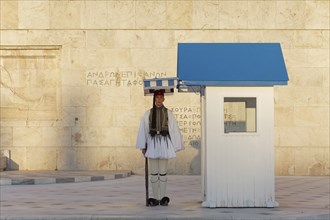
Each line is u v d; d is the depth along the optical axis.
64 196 17.16
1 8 25.33
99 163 25.22
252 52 14.60
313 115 25.11
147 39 25.28
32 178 21.22
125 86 25.19
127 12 25.27
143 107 25.20
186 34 25.22
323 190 19.16
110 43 25.28
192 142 25.03
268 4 25.27
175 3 25.27
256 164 14.30
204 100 14.55
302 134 25.11
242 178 14.31
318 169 25.06
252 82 14.09
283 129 25.11
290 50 25.23
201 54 14.55
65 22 25.33
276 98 25.14
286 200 16.25
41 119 25.31
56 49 25.36
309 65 25.22
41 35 25.33
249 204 14.30
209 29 25.22
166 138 14.76
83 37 25.28
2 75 25.47
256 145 14.29
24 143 25.30
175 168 25.03
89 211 13.78
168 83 14.32
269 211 13.77
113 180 22.41
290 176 24.78
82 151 25.22
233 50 14.66
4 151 25.16
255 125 14.30
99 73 25.27
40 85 25.47
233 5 25.27
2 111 25.38
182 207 14.51
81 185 20.58
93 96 25.23
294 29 25.25
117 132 25.20
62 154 25.20
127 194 17.70
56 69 25.41
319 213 13.41
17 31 25.34
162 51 25.20
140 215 13.01
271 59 14.43
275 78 14.08
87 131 25.20
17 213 13.43
